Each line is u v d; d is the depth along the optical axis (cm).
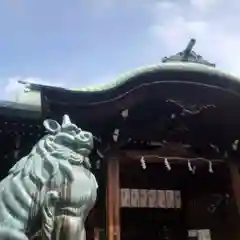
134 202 1376
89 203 748
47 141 784
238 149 1213
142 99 1007
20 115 953
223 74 988
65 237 688
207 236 1313
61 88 895
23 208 703
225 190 1255
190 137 1193
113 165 1091
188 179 1435
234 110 1077
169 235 1470
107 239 1013
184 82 985
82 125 1016
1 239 671
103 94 941
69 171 739
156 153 1167
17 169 759
